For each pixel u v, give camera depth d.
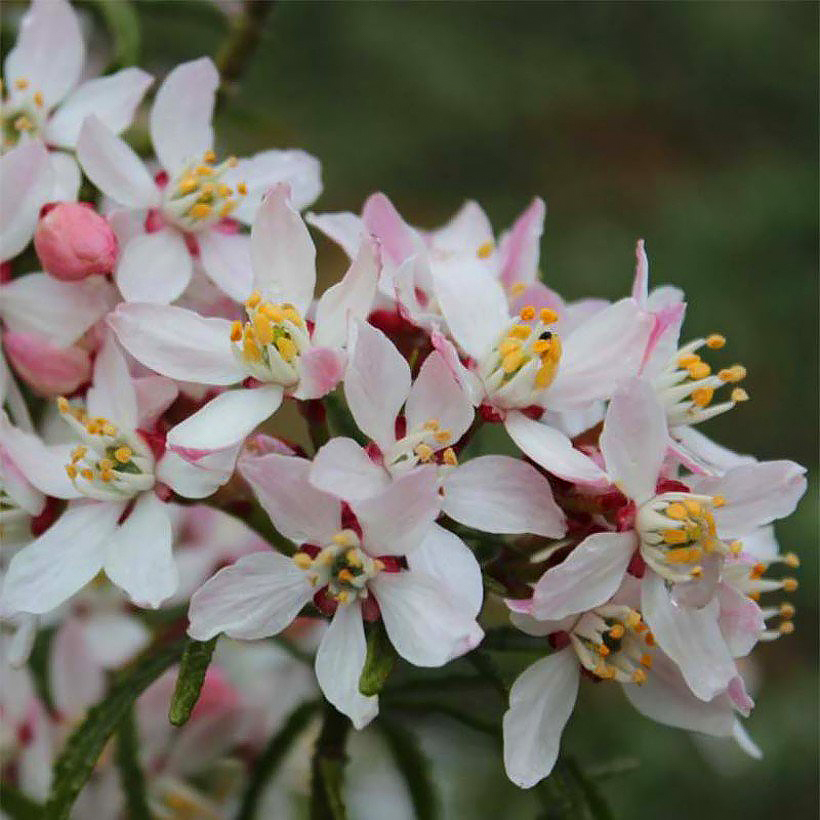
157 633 0.33
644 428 0.27
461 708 0.32
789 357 0.69
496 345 0.28
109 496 0.28
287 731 0.31
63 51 0.31
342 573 0.26
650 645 0.28
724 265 0.70
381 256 0.28
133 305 0.28
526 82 0.79
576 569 0.27
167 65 0.42
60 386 0.29
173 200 0.30
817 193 0.72
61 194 0.30
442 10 0.78
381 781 0.38
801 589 0.58
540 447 0.27
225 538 0.34
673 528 0.27
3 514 0.29
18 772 0.33
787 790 0.55
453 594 0.26
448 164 0.78
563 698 0.27
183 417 0.29
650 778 0.53
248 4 0.35
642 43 0.82
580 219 0.77
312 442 0.28
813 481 0.59
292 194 0.31
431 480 0.26
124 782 0.31
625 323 0.28
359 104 0.76
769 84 0.82
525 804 0.48
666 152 0.82
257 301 0.28
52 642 0.34
